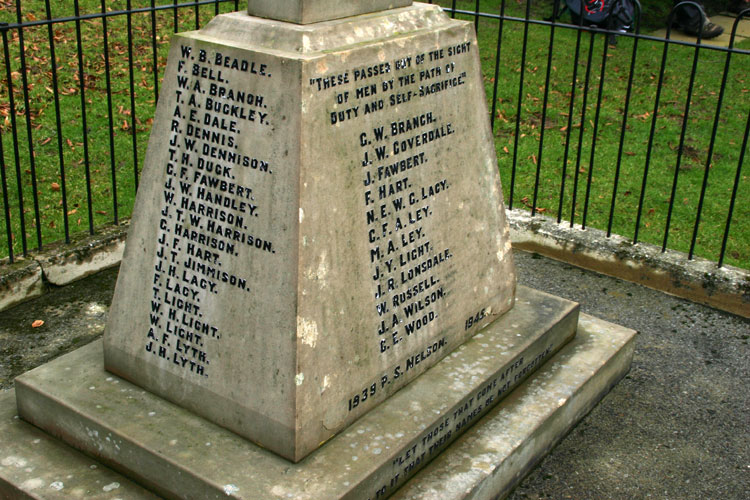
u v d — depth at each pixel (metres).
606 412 3.69
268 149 2.60
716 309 4.57
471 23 3.20
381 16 2.90
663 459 3.39
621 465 3.35
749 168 7.01
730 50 4.29
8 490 2.89
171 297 2.97
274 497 2.60
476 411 3.25
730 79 9.30
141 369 3.11
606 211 6.10
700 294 4.61
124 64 8.21
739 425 3.61
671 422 3.62
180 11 9.84
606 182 6.60
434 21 3.09
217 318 2.85
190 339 2.94
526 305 3.85
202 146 2.77
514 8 11.55
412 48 2.91
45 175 5.98
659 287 4.75
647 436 3.53
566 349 3.81
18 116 6.83
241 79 2.62
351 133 2.72
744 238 5.79
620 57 9.87
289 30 2.61
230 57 2.63
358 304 2.89
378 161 2.86
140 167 6.27
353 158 2.75
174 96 2.82
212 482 2.66
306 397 2.73
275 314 2.69
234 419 2.88
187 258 2.90
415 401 3.10
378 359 3.03
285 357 2.69
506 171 6.75
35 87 7.36
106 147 6.54
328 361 2.80
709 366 4.04
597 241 4.96
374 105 2.79
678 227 5.91
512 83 8.88
